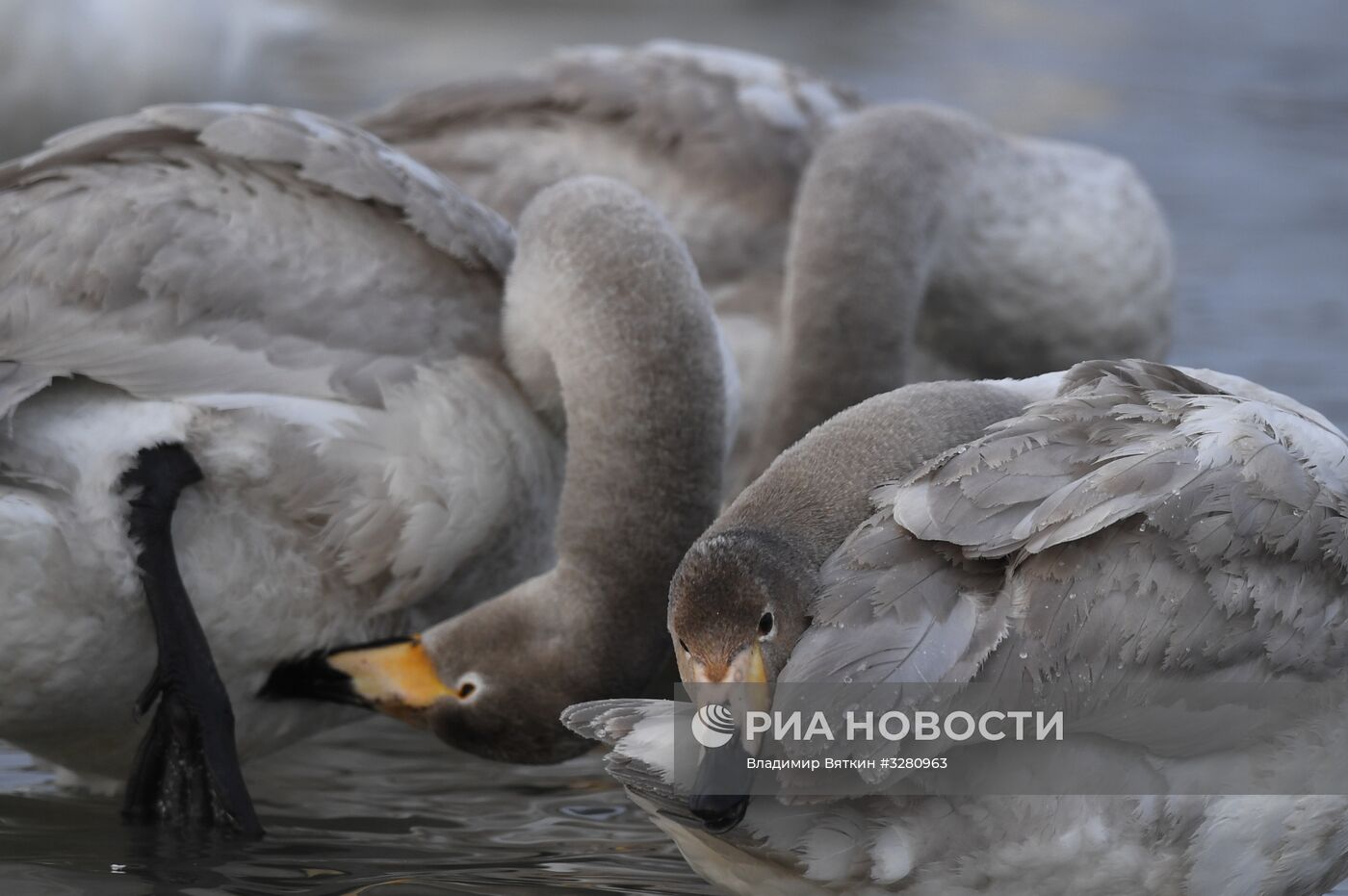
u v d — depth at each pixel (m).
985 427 8.80
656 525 10.43
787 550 8.21
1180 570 8.34
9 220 10.57
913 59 31.08
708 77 15.29
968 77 29.61
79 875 9.35
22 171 10.79
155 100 19.78
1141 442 8.48
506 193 14.72
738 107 15.05
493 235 11.38
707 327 10.72
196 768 10.21
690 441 10.50
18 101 19.20
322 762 11.45
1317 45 33.59
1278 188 23.77
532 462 11.14
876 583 8.00
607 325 10.62
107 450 10.20
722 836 8.08
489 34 31.38
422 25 31.78
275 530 10.54
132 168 10.78
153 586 10.15
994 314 15.12
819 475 8.80
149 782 10.29
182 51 19.84
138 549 10.12
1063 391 9.14
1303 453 8.90
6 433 10.07
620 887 9.41
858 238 13.51
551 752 10.48
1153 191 23.47
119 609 10.22
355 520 10.56
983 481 8.16
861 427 9.02
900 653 7.85
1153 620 8.27
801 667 7.82
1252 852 8.57
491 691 10.43
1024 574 8.13
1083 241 15.16
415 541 10.69
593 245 10.79
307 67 27.94
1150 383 9.02
